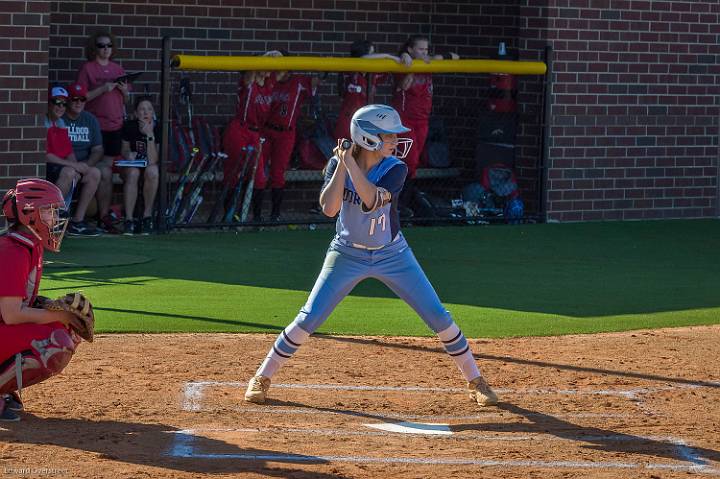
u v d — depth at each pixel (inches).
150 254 1814.7
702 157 2539.4
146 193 2053.4
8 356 905.5
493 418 979.3
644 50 2444.6
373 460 842.2
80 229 1983.3
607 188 2439.7
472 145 2500.0
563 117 2374.5
